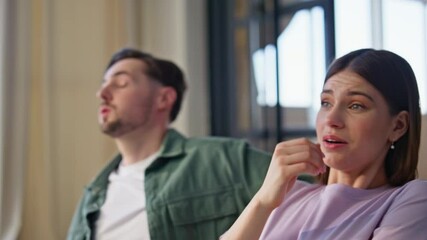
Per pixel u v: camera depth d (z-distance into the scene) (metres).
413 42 1.51
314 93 2.01
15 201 2.20
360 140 0.84
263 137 2.32
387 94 0.85
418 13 1.50
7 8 2.22
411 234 0.75
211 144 1.58
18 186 2.21
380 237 0.76
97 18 2.51
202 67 2.56
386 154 0.89
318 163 0.86
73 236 1.60
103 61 2.52
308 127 2.05
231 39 2.51
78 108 2.44
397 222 0.76
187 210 1.44
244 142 1.58
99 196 1.60
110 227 1.51
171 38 2.57
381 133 0.85
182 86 1.82
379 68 0.85
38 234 2.30
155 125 1.67
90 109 2.47
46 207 2.32
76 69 2.44
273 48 2.27
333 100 0.87
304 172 0.86
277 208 0.95
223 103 2.54
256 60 2.38
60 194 2.38
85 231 1.56
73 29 2.44
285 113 2.21
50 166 2.34
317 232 0.83
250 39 2.41
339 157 0.85
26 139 2.26
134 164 1.63
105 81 1.71
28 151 2.30
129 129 1.64
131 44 2.59
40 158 2.35
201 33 2.57
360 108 0.84
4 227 2.16
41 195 2.33
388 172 0.90
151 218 1.45
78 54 2.45
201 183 1.48
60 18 2.41
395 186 0.88
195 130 2.53
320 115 0.88
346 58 0.89
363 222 0.81
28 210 2.30
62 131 2.40
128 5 2.60
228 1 2.54
